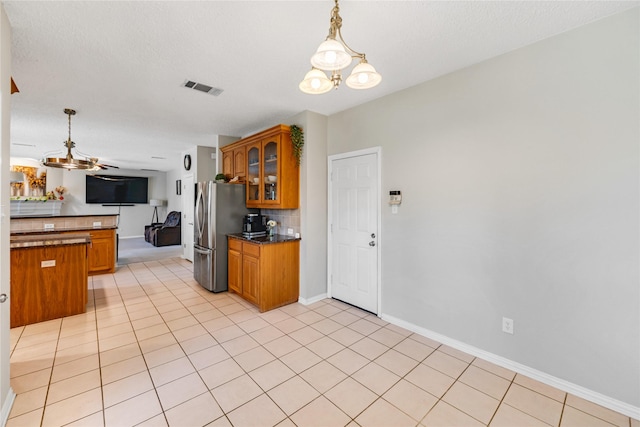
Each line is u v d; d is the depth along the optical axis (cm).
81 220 484
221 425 163
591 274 184
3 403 164
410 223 280
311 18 178
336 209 359
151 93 295
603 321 181
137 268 547
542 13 173
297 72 251
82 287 321
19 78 260
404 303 288
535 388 197
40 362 223
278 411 174
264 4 165
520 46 209
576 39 188
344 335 272
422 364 225
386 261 303
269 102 320
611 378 178
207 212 402
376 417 170
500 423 166
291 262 353
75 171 857
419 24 183
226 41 204
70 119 373
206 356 234
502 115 220
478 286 235
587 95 184
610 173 177
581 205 187
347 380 204
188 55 222
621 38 172
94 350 242
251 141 391
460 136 243
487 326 230
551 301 200
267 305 330
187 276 488
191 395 187
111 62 232
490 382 203
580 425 165
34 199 713
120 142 528
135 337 266
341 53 128
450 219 251
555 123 196
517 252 214
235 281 379
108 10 169
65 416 167
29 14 171
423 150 268
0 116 157
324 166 366
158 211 1019
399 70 245
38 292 296
